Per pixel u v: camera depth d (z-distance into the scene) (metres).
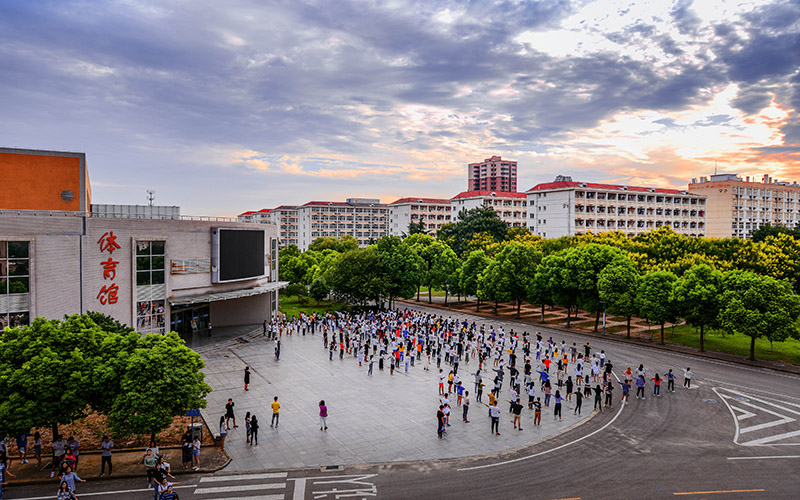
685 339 50.97
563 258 58.16
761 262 64.50
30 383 19.28
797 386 34.28
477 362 41.44
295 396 32.19
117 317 38.25
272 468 21.83
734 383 35.09
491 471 21.39
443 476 20.92
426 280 82.38
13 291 31.14
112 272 37.91
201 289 46.44
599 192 112.38
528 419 28.20
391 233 171.00
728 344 48.03
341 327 51.94
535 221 118.31
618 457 22.80
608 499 18.78
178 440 25.02
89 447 24.02
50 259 33.09
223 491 19.62
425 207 164.62
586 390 31.86
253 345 48.12
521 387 34.41
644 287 49.09
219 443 24.39
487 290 67.44
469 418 28.31
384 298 73.50
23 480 20.38
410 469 21.64
